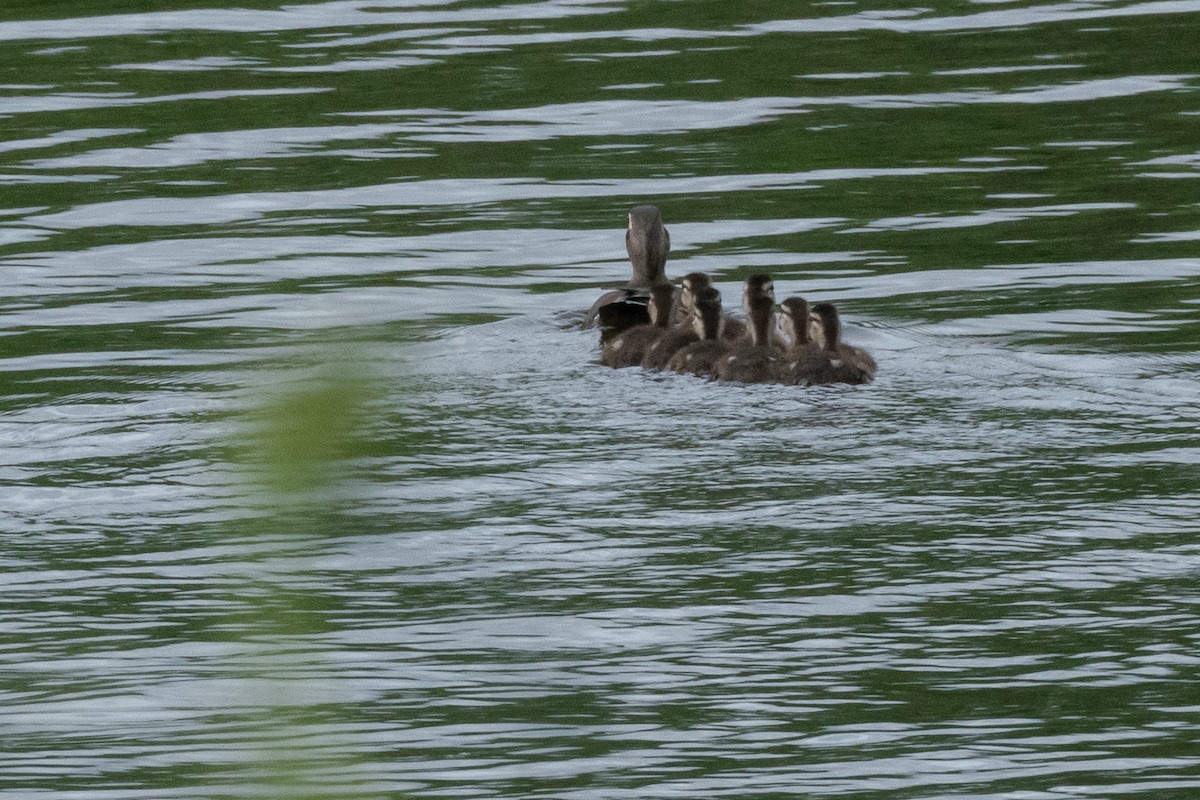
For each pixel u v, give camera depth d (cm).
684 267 1983
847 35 2961
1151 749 833
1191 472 1227
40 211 2186
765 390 1460
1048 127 2459
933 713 880
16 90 2692
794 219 2130
